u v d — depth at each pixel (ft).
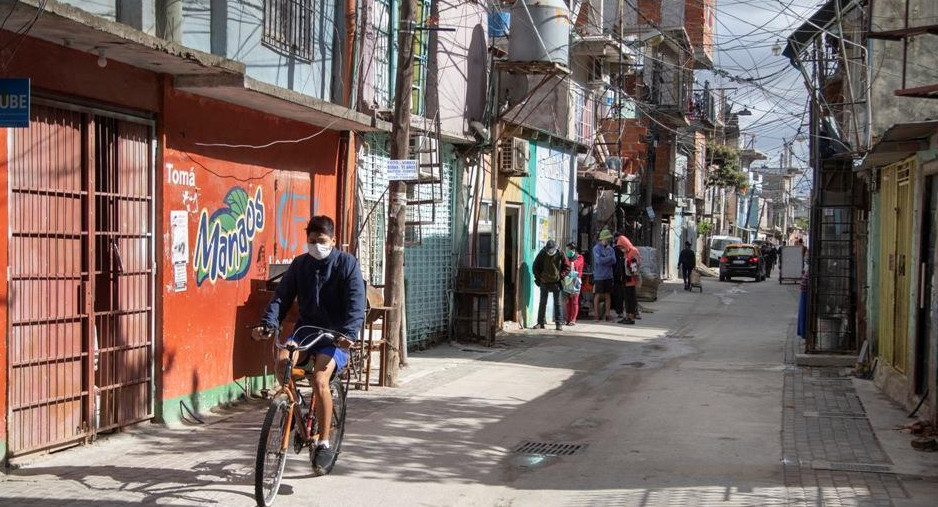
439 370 43.32
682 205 157.89
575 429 31.65
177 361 29.89
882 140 32.86
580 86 82.58
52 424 24.91
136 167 28.07
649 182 115.96
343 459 25.91
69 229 25.27
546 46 57.36
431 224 52.06
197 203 30.76
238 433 28.73
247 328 33.12
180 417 30.04
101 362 26.89
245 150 33.71
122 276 27.58
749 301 97.19
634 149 116.88
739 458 27.12
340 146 41.81
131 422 28.17
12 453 23.50
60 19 21.21
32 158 23.85
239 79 28.50
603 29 89.56
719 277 151.64
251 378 34.78
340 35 42.37
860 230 47.39
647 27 120.98
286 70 37.32
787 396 37.96
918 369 33.53
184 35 30.91
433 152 48.67
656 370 45.73
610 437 30.37
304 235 38.65
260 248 35.04
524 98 60.18
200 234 31.01
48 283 24.54
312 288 22.80
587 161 91.35
